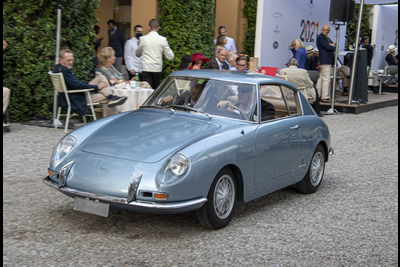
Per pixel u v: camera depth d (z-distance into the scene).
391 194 7.44
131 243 4.88
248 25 18.64
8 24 10.45
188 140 5.20
